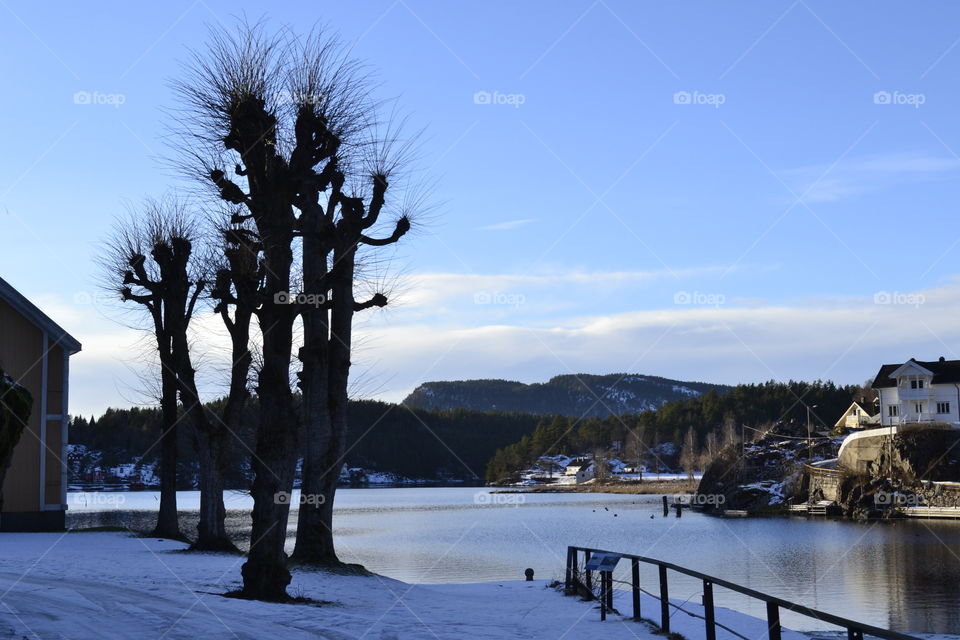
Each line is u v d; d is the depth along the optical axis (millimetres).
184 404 37375
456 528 85188
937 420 107562
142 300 39469
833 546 64375
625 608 22484
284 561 21078
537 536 74750
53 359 42656
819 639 19688
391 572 45625
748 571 48500
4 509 40750
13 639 13125
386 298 32500
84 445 174250
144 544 35656
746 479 132250
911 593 39188
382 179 27375
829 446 129750
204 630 14734
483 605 22672
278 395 21062
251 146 22500
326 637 15180
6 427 9484
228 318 37375
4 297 41000
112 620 15312
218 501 35719
